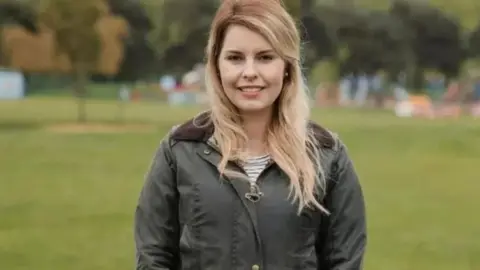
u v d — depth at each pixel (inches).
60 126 1726.1
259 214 145.6
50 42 1985.7
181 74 3609.7
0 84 3378.4
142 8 3383.4
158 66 3528.5
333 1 3410.4
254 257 144.9
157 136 1505.9
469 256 514.9
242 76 149.8
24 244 530.0
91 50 1865.2
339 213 152.9
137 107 2659.9
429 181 917.2
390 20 3442.4
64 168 983.6
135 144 1337.4
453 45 3624.5
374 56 3405.5
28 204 703.1
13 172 936.9
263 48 150.3
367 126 1804.9
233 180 146.7
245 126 153.9
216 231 145.9
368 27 3376.0
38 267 467.2
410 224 628.7
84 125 1771.7
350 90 3526.1
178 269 154.3
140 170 973.2
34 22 2361.0
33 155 1136.8
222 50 152.6
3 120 1892.2
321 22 3272.6
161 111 2416.3
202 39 3432.6
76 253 504.4
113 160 1083.9
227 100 153.1
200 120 155.3
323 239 154.9
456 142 1411.2
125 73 3479.3
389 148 1323.8
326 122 1915.6
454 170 1035.3
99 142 1366.9
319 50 3294.8
